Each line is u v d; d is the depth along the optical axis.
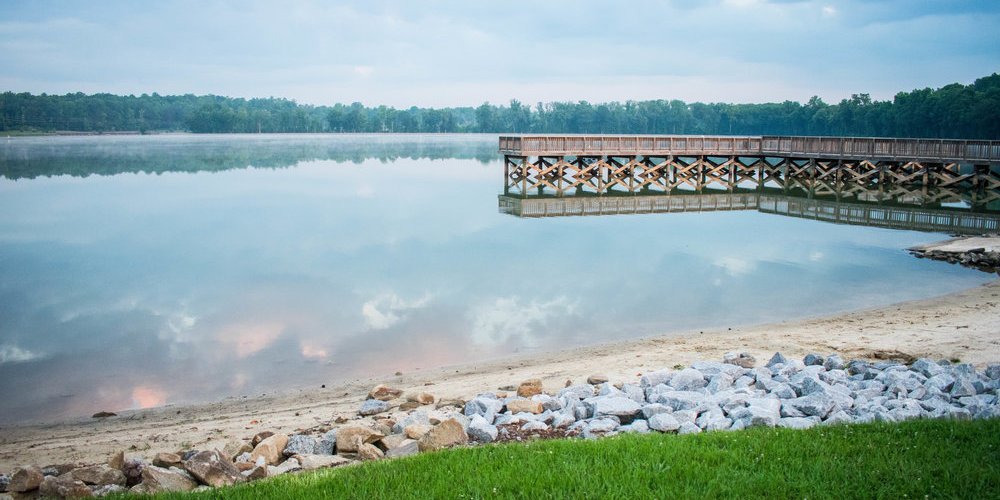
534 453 7.05
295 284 22.55
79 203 43.91
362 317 18.50
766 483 6.12
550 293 20.92
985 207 35.66
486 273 23.95
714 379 10.06
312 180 60.00
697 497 5.89
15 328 17.69
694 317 17.73
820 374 10.30
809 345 13.88
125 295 21.20
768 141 45.91
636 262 25.58
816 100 167.00
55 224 35.47
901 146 38.97
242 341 16.52
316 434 9.78
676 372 10.57
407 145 145.25
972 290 19.42
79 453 9.56
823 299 19.25
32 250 28.55
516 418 9.07
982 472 6.11
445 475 6.55
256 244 29.92
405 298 20.53
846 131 149.25
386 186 54.53
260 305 19.92
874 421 7.75
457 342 16.09
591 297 20.31
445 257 26.89
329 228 34.09
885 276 22.12
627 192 44.97
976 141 36.09
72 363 14.96
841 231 31.84
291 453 8.52
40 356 15.45
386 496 6.14
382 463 7.01
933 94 116.12
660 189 47.09
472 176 63.84
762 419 8.11
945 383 9.53
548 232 32.62
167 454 7.94
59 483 7.10
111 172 67.50
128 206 42.50
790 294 20.05
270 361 14.99
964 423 7.36
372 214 38.78
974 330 14.38
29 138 184.38
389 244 29.73
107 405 12.48
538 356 14.57
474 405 9.73
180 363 14.89
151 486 7.00
